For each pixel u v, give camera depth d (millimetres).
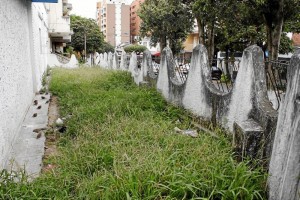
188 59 7531
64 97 8289
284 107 2873
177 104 6812
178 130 5016
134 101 6871
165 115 6047
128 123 4969
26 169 3910
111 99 6957
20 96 6039
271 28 12516
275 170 2969
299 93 2609
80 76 12062
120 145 4070
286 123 2805
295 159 2625
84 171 3566
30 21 8805
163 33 26766
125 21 86250
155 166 3166
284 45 19672
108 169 3523
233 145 3979
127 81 11008
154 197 2736
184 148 3809
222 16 12922
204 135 4535
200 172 3176
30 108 7500
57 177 3336
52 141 5082
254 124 3770
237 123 3938
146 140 4316
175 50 28203
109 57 19750
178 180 2945
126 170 3195
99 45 49531
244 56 4266
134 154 3648
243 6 12023
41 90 9898
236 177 2988
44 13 16109
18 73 5941
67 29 22000
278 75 4105
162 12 22719
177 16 22984
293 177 2646
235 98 4457
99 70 14445
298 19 13336
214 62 7352
